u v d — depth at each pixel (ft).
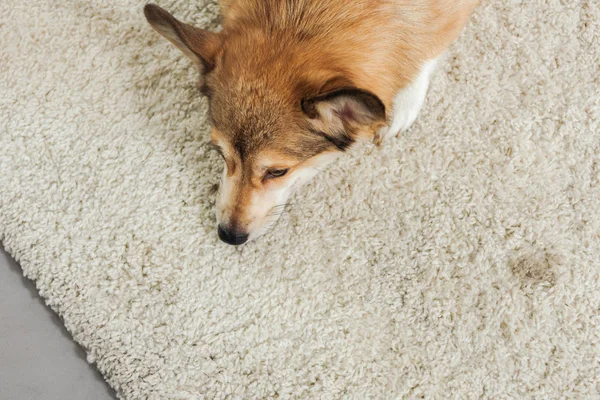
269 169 3.59
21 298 4.08
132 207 4.11
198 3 4.18
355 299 4.06
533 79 4.15
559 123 4.13
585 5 4.15
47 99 4.18
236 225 3.80
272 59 3.44
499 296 4.04
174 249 4.09
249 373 4.02
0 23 4.20
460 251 4.07
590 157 4.12
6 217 4.10
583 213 4.09
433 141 4.13
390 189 4.12
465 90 4.14
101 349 4.01
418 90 3.98
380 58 3.51
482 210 4.09
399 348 4.03
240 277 4.07
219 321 4.05
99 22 4.19
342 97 3.28
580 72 4.15
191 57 3.58
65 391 4.00
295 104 3.42
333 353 4.02
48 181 4.13
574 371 3.99
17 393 4.00
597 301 4.03
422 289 4.06
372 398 3.99
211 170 4.12
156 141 4.14
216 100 3.50
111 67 4.18
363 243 4.09
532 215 4.09
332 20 3.45
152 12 3.43
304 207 4.11
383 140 4.11
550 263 4.06
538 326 4.02
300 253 4.09
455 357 4.01
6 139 4.16
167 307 4.06
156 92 4.16
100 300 4.06
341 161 4.12
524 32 4.16
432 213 4.10
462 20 3.81
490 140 4.13
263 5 3.49
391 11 3.50
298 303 4.06
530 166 4.12
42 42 4.20
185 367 4.01
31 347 4.04
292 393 3.99
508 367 4.00
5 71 4.19
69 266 4.08
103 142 4.15
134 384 3.99
